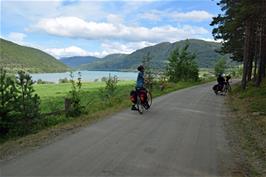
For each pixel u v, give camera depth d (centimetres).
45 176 683
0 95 1133
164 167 764
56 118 1409
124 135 1110
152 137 1089
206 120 1510
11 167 741
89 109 1841
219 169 768
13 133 1148
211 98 2711
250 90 2909
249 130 1303
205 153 908
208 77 7944
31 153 865
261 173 757
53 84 7975
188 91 3491
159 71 3606
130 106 1959
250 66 4150
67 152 877
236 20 2544
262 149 985
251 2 2128
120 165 768
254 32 3444
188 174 721
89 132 1156
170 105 2059
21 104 1161
